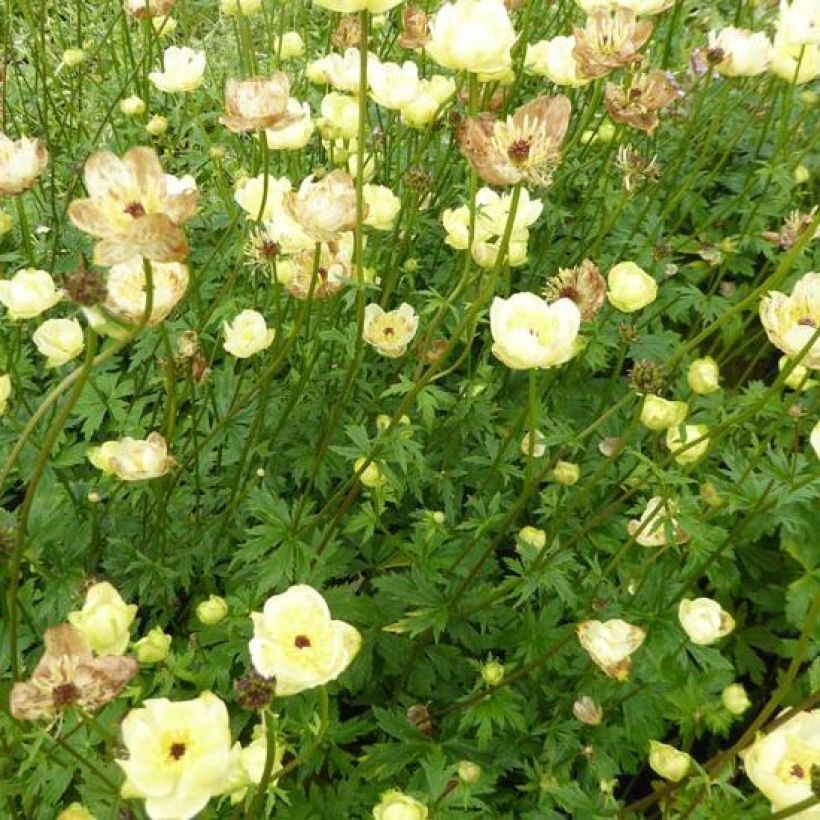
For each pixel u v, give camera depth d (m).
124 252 0.28
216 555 0.53
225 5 0.68
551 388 0.65
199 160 0.76
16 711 0.28
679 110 0.79
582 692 0.49
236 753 0.31
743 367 0.75
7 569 0.49
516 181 0.37
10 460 0.32
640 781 0.53
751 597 0.59
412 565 0.53
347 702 0.51
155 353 0.62
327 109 0.56
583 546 0.56
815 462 0.55
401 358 0.60
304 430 0.59
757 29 0.88
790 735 0.30
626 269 0.46
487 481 0.55
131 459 0.41
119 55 0.95
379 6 0.37
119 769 0.35
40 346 0.42
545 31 0.76
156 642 0.39
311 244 0.45
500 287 0.65
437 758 0.43
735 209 0.77
